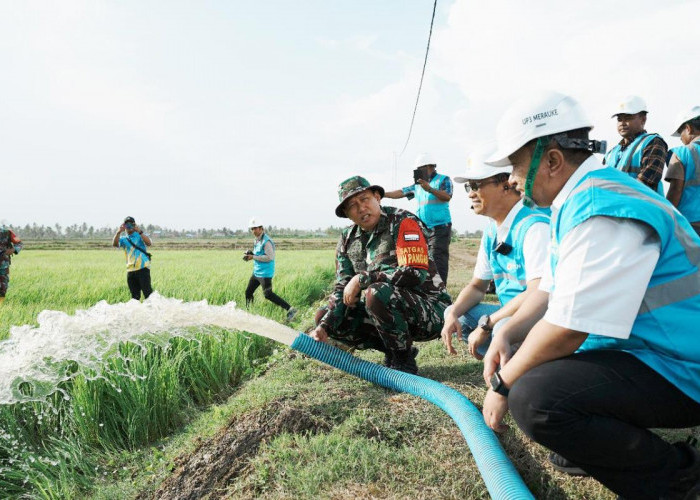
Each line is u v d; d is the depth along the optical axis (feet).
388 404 10.07
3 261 31.17
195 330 16.22
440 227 24.50
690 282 5.32
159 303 11.39
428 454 8.31
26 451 11.80
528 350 5.82
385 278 11.60
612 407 5.54
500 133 6.29
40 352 11.43
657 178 13.94
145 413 12.90
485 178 9.11
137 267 28.50
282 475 8.20
